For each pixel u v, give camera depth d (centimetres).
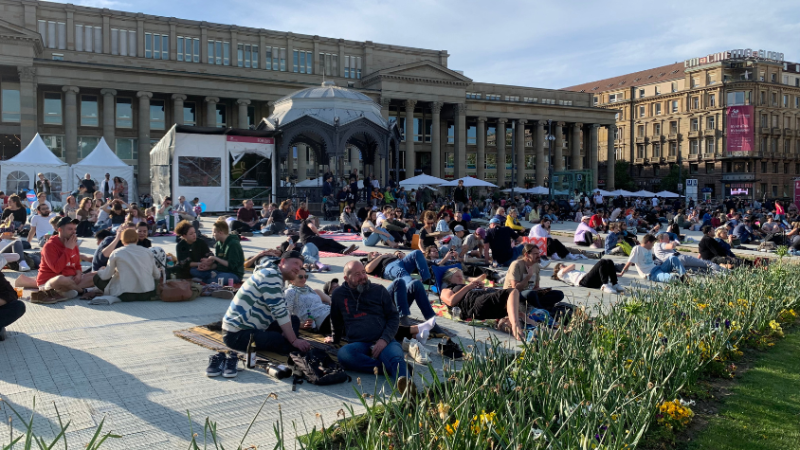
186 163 2941
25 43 5694
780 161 9906
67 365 620
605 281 1140
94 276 952
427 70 7556
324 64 7762
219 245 1099
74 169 3344
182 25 6988
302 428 470
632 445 395
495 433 375
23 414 487
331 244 1639
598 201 5006
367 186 3394
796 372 671
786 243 2152
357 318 640
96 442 436
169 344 705
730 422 520
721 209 5281
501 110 8394
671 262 1274
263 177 3167
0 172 3153
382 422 385
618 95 11269
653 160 10581
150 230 2086
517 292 776
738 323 772
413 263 1049
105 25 6625
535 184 9019
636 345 587
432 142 7644
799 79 10175
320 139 3753
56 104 6316
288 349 641
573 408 448
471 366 495
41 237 1655
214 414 498
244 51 7350
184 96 6550
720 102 9656
